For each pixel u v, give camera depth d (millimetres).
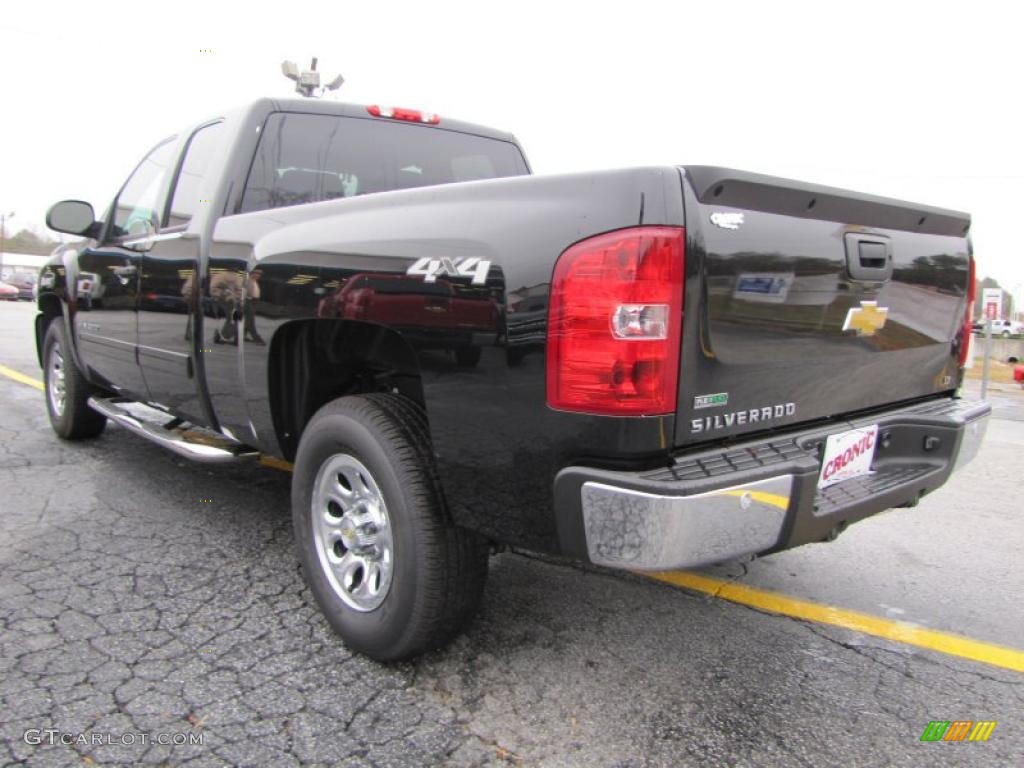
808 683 2639
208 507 4164
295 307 2791
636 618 3072
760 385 2312
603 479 1991
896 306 2820
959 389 3434
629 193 1983
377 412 2557
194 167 3729
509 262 2143
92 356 4652
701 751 2240
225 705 2363
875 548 4004
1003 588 3516
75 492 4348
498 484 2225
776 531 2154
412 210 2482
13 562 3367
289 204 3602
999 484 5492
